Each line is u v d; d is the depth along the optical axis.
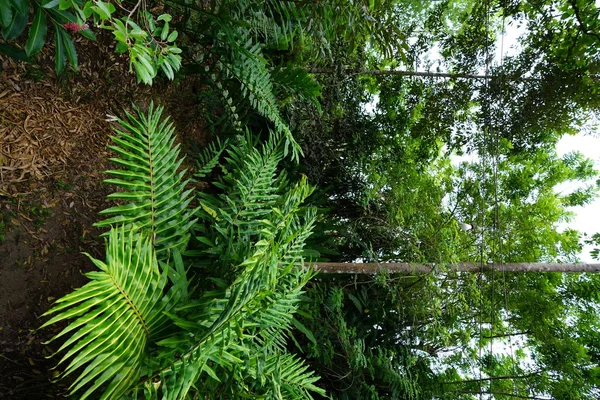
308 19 2.59
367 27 2.73
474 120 5.07
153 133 2.00
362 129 5.04
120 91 3.16
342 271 3.95
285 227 2.32
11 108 2.42
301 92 2.99
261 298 1.64
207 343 1.55
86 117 2.86
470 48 4.85
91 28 2.93
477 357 5.07
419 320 4.81
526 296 5.21
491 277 4.89
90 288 1.30
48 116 2.62
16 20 1.41
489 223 5.23
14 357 2.28
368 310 4.61
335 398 4.13
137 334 1.52
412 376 4.65
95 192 2.85
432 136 5.30
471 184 5.13
